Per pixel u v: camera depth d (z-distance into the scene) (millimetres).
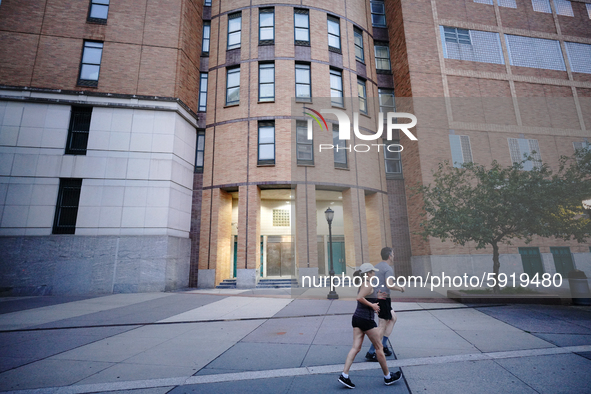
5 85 13164
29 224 12562
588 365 4078
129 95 14227
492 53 18766
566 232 9000
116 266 12797
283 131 15977
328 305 9094
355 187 16344
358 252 15555
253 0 17625
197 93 17094
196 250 15461
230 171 15805
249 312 8211
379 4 21062
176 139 14695
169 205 13844
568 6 20672
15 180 12750
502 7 19766
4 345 5398
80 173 13305
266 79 16828
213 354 4855
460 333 5773
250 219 15156
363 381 3695
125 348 5207
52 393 3529
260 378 3877
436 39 18438
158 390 3578
